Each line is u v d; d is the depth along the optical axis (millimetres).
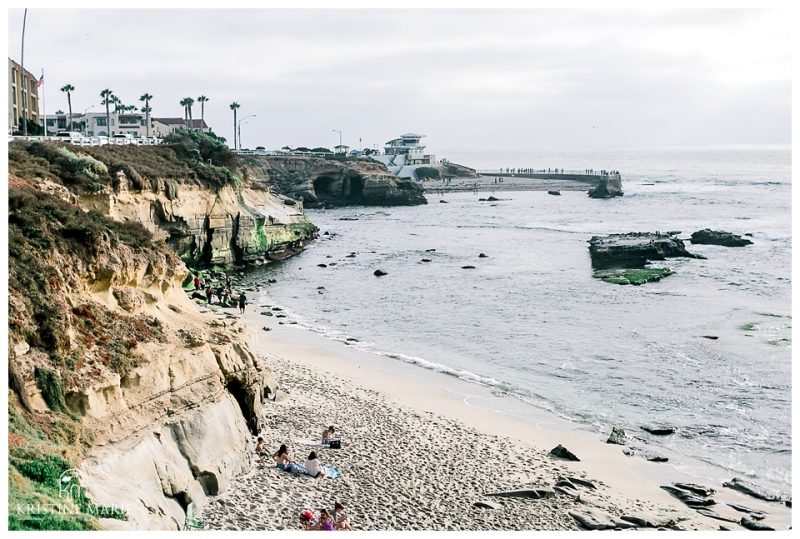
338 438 32594
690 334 55281
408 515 26078
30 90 98625
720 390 43188
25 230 25688
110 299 27547
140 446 23594
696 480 32281
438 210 159750
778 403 41031
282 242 96438
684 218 137250
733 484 31719
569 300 68062
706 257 88938
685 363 48188
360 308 65688
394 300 69125
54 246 25906
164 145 86688
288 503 25531
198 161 86188
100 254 27281
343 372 44969
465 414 38719
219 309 61719
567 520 27125
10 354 21609
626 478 32125
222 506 24672
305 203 161125
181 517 23172
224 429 27391
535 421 38469
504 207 165625
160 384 26062
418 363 48250
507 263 90000
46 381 22141
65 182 56375
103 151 73062
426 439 34156
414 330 57625
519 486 29859
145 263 29703
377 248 103812
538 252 98688
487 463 32094
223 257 83312
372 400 39219
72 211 28672
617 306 65250
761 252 93312
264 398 36438
